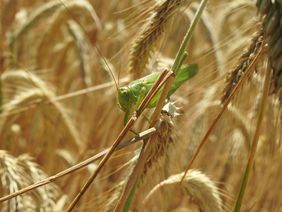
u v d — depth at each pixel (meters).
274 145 0.48
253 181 0.64
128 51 0.47
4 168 0.46
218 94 0.48
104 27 0.84
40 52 0.80
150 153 0.41
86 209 0.54
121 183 0.46
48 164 0.66
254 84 0.47
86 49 0.75
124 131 0.39
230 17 0.89
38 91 0.61
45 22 0.82
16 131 0.65
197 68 0.43
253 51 0.44
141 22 0.45
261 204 0.63
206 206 0.46
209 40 0.73
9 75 0.64
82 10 0.76
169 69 0.40
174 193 0.65
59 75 0.83
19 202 0.45
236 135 0.60
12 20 0.81
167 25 0.44
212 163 0.68
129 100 0.41
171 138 0.41
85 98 0.76
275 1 0.42
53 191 0.49
